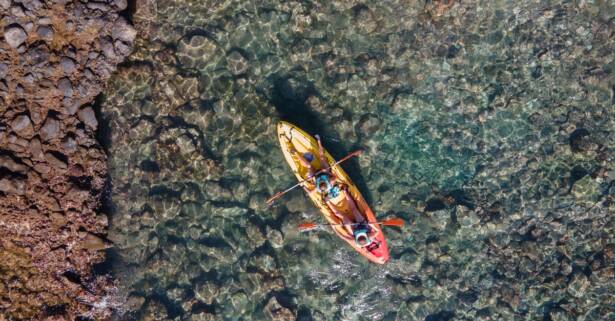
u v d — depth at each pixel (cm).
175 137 1198
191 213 1226
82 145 1147
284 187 1241
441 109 1266
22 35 1070
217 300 1221
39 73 1091
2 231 1099
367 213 1180
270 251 1233
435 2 1212
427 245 1261
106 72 1149
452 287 1263
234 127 1219
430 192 1267
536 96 1268
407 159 1266
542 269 1262
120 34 1134
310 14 1218
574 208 1266
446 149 1272
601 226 1264
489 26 1251
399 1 1221
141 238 1214
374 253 1188
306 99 1220
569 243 1265
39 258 1126
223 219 1238
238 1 1215
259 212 1240
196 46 1193
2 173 1071
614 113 1264
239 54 1215
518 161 1274
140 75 1187
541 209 1273
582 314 1258
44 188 1114
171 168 1210
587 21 1254
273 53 1231
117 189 1205
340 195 1178
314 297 1245
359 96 1243
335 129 1233
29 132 1092
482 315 1262
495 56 1259
